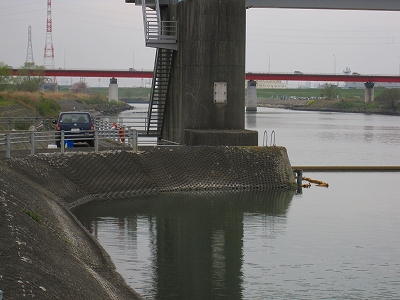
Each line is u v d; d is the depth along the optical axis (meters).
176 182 40.03
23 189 27.88
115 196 37.78
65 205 33.41
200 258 25.91
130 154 39.81
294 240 28.95
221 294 21.75
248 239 29.06
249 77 198.50
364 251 27.25
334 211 35.28
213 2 46.41
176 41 49.81
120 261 25.19
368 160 62.66
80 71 186.62
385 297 21.66
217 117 46.94
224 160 41.69
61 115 45.41
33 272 16.31
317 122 147.50
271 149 42.88
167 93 53.91
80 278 18.55
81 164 37.59
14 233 19.05
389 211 35.34
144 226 31.11
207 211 34.78
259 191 40.81
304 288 22.48
